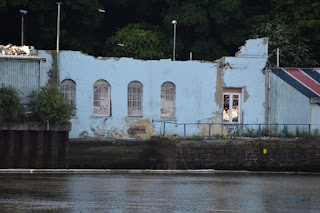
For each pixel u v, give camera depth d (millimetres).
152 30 103375
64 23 99125
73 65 72750
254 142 65625
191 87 76688
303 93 77312
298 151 66375
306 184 56531
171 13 103062
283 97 77625
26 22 96375
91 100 73562
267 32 98312
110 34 108438
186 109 76500
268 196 48250
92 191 47531
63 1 95125
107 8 106688
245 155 65438
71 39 99438
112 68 74375
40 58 65938
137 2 108000
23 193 45469
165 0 104312
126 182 53469
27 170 60000
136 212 39781
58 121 64562
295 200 46656
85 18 98312
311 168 66500
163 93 76250
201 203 43781
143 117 75312
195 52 104625
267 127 77000
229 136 73500
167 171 63031
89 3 96188
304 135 70562
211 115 77125
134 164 73000
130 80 75062
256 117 77875
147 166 72875
